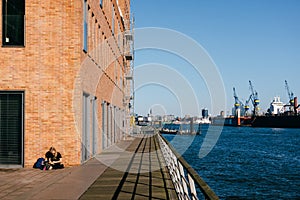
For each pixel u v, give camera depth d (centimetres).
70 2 1661
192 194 535
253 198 2569
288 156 5469
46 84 1644
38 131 1636
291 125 16275
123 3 5219
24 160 1630
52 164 1581
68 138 1645
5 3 1655
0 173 1476
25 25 1644
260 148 6881
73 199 1000
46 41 1650
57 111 1644
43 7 1652
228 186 2994
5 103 1647
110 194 1064
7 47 1641
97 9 2273
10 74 1638
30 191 1113
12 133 1645
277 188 2934
